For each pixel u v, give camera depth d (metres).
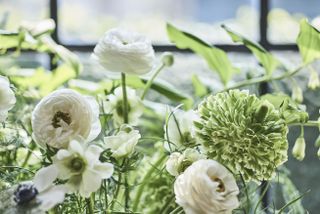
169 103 1.11
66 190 0.64
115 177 0.79
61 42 1.14
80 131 0.66
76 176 0.65
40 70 0.98
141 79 0.94
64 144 0.65
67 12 1.28
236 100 0.69
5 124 0.79
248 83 0.95
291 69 0.96
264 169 0.67
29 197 0.63
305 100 1.09
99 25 1.31
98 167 0.64
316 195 1.10
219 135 0.67
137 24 1.35
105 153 0.69
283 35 1.16
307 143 1.10
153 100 1.12
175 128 0.75
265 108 0.67
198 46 0.95
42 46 0.94
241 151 0.66
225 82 0.97
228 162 0.67
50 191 0.64
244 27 1.23
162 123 1.02
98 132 0.69
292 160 1.10
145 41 0.75
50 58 1.11
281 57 1.13
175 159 0.69
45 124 0.66
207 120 0.69
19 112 0.83
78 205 0.72
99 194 0.73
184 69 1.15
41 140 0.66
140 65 0.73
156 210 0.83
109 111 0.80
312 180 1.10
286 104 0.76
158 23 1.37
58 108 0.66
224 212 0.64
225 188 0.65
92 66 1.13
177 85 1.15
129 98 0.80
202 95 0.98
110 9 1.44
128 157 0.70
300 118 0.76
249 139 0.66
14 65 1.12
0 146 0.75
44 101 0.66
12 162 0.79
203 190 0.64
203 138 0.68
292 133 1.10
